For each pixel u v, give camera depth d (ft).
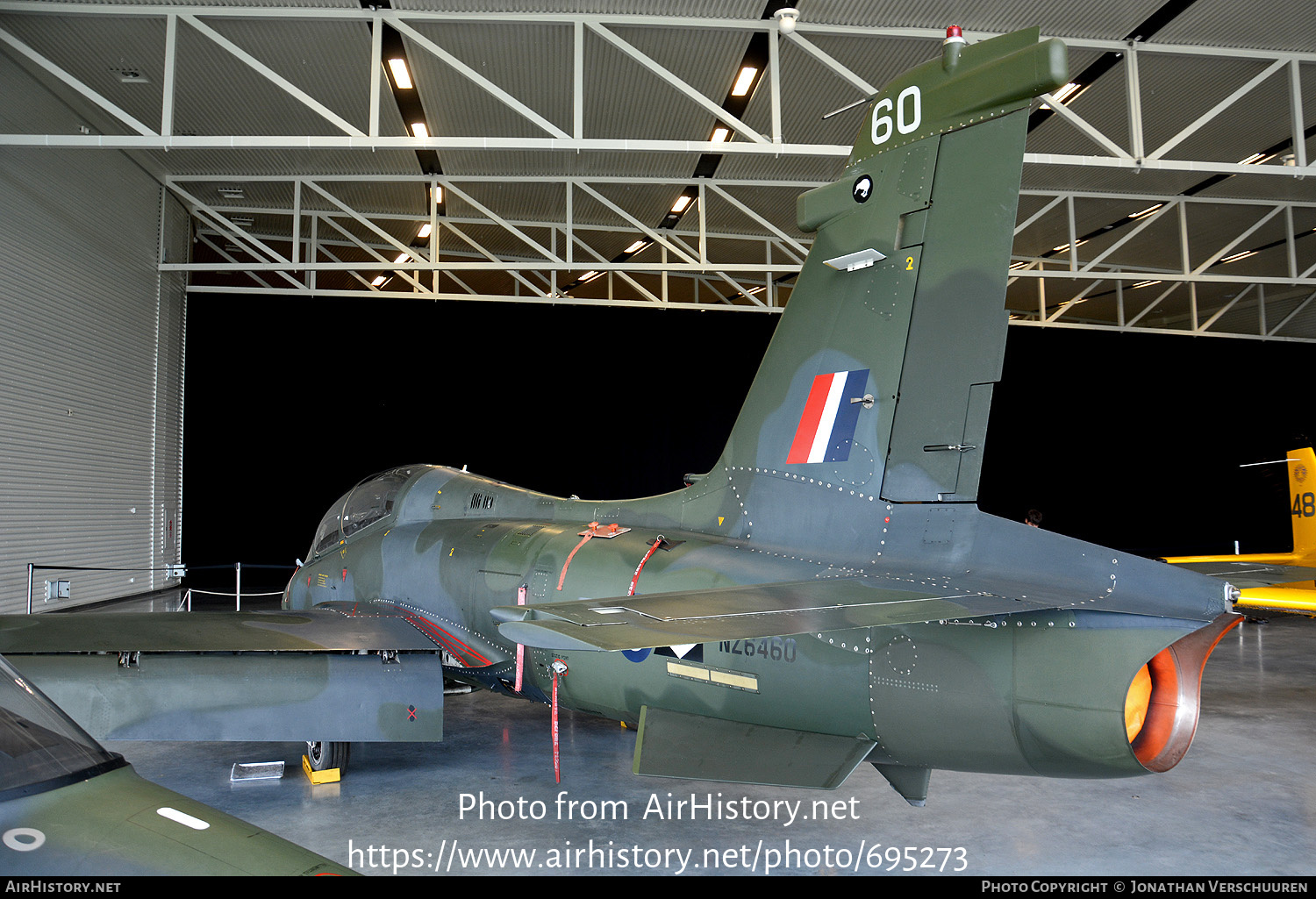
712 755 11.12
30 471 32.58
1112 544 66.54
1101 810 14.16
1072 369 62.54
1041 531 9.54
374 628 15.92
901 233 11.20
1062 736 9.02
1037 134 35.86
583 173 40.42
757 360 58.44
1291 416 61.26
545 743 18.57
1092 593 8.94
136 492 41.70
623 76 31.30
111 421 39.01
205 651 13.69
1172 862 11.94
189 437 49.93
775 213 46.19
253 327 51.55
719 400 58.44
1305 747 18.02
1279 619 38.58
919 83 11.30
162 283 44.01
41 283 33.24
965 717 9.61
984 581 9.60
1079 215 45.62
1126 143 36.70
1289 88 31.89
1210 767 16.62
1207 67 30.32
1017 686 9.28
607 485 57.67
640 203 44.50
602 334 56.75
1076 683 8.92
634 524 15.15
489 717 21.07
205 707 13.41
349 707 13.97
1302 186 41.39
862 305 11.57
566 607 7.91
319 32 28.27
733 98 32.96
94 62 30.50
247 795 14.98
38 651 13.26
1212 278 41.98
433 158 38.93
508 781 15.78
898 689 10.05
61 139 25.95
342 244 50.67
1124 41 28.53
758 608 8.16
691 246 52.21
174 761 17.10
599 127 35.55
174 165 40.73
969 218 10.48
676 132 36.06
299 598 21.36
